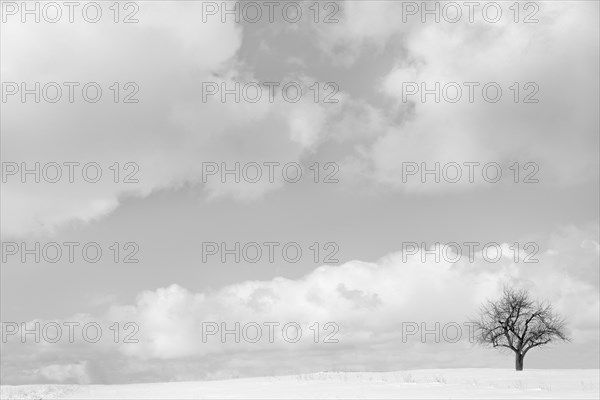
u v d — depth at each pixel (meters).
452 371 66.81
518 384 43.25
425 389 39.41
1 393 50.25
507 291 74.62
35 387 57.59
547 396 31.94
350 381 50.62
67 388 56.91
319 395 37.25
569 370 68.50
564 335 72.44
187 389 51.09
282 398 35.94
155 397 42.38
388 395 35.44
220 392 44.25
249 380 61.75
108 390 54.53
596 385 41.09
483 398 31.59
